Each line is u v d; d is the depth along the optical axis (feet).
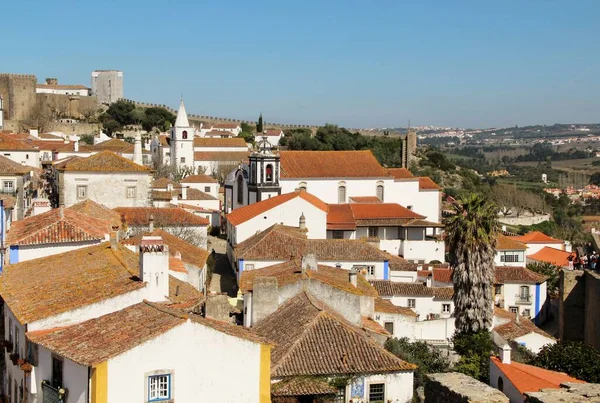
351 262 236.43
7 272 125.90
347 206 321.32
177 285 128.06
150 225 199.41
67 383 87.92
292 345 115.55
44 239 137.28
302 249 237.04
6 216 170.81
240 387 88.43
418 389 122.42
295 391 107.14
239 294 189.26
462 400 84.89
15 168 230.07
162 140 545.85
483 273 175.22
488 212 178.70
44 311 99.81
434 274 249.96
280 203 285.64
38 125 613.93
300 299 134.92
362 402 111.04
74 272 115.96
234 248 266.77
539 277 261.65
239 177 358.64
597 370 137.69
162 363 84.07
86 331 92.43
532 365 142.20
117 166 250.16
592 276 191.21
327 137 631.97
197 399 86.07
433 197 368.07
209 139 561.02
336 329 120.67
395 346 147.33
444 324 208.95
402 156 592.60
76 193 246.27
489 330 176.76
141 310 94.89
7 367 113.80
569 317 200.44
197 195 395.34
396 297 224.33
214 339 87.10
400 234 314.35
